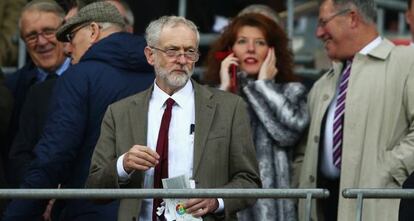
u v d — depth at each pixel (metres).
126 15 25.44
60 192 18.67
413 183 19.89
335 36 22.67
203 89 20.08
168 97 19.95
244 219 22.53
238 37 23.45
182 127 19.86
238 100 20.11
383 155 22.02
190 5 29.83
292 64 23.59
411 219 19.50
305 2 32.56
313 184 22.61
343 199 21.95
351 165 22.03
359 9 22.56
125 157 19.38
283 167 22.81
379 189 18.73
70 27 22.53
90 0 23.61
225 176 19.86
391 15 32.81
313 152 22.64
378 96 22.17
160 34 19.83
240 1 29.94
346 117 22.22
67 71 21.75
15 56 28.73
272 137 22.83
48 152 21.27
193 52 19.86
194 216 19.30
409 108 22.03
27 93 23.45
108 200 20.05
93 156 20.00
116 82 21.62
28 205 21.72
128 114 20.02
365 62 22.48
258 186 19.86
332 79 22.92
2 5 28.61
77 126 21.39
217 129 19.86
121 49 21.75
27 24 24.81
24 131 23.12
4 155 24.19
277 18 24.69
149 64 21.38
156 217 19.64
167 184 19.28
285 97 22.98
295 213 22.73
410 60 22.28
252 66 23.39
